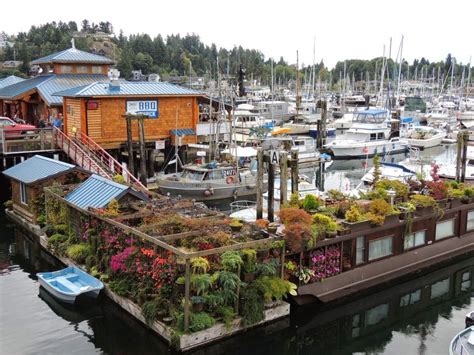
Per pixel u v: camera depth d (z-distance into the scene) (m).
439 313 17.02
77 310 16.20
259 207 19.31
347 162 47.78
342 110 79.50
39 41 151.62
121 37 191.00
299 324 15.76
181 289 13.41
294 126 59.34
